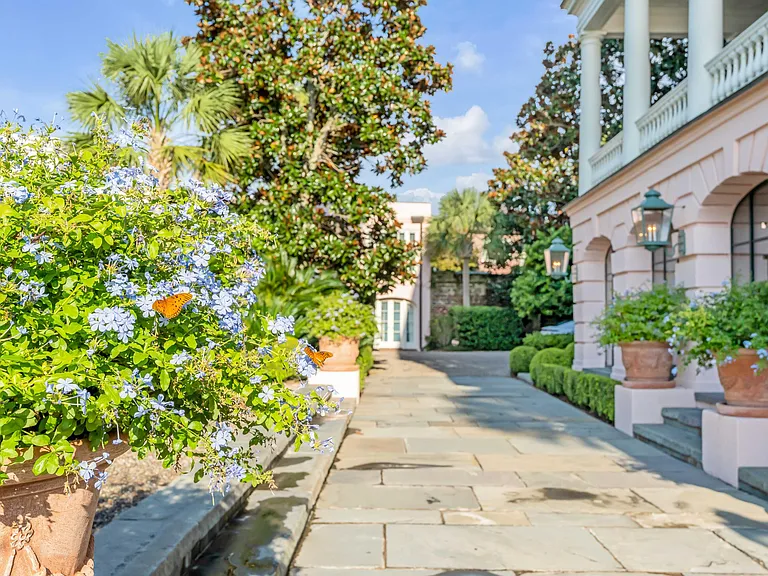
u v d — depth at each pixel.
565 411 10.31
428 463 6.58
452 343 29.22
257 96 12.77
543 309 21.83
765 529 4.43
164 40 10.52
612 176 9.77
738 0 11.01
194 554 3.54
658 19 11.64
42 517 1.88
